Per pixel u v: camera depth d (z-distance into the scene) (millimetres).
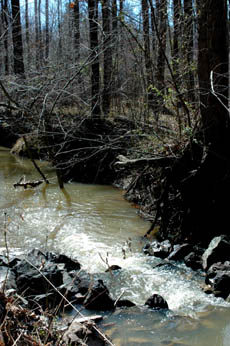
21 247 6844
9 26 12805
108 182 11797
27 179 12102
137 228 7945
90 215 8727
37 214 8727
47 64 12164
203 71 7164
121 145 10328
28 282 4918
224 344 4047
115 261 6316
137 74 10828
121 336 4156
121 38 10781
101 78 13227
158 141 8156
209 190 7062
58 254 6285
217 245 6035
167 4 8852
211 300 5055
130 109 11266
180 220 7242
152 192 8320
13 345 2924
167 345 4016
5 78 12023
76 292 4945
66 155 12414
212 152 7004
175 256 6406
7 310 3295
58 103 11906
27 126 11711
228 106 7195
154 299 4895
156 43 9914
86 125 12125
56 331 3672
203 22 7113
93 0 11164
